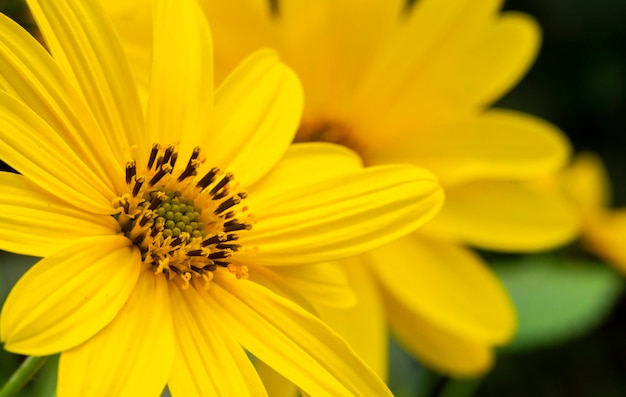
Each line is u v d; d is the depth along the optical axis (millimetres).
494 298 265
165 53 217
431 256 265
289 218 219
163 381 201
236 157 222
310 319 211
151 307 208
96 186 210
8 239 199
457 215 269
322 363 209
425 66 264
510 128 269
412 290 262
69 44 208
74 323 198
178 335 209
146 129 215
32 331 193
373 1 258
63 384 195
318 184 220
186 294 213
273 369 217
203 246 215
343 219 218
